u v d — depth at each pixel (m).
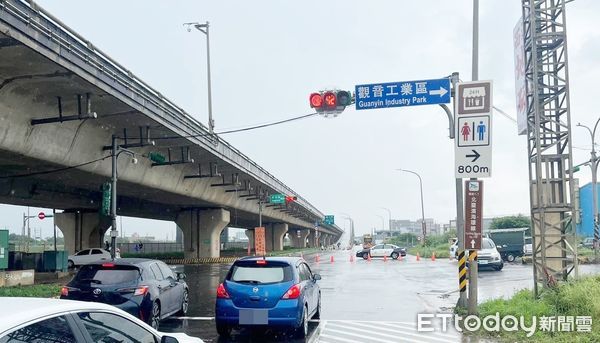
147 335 4.88
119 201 41.53
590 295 11.75
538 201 13.95
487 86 12.96
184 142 29.69
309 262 48.66
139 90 22.31
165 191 36.19
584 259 34.88
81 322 4.04
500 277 27.28
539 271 14.46
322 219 112.38
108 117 23.50
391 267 38.66
